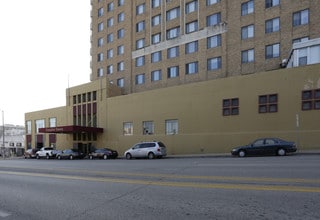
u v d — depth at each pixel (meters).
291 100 28.91
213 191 8.53
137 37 57.56
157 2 54.91
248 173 11.61
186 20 50.03
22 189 10.84
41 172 16.34
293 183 9.07
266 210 6.44
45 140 57.72
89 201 8.29
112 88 48.53
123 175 13.24
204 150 34.44
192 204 7.28
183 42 49.97
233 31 44.22
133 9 58.88
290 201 7.02
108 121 46.47
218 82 34.12
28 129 61.94
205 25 47.56
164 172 13.66
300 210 6.34
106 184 10.88
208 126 34.44
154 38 54.81
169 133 38.22
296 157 20.28
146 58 55.38
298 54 31.14
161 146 32.53
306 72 28.30
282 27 39.75
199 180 10.56
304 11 38.22
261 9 41.81
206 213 6.50
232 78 33.09
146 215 6.62
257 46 41.72
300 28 38.28
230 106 32.94
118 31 61.44
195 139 35.34
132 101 43.16
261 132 30.42
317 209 6.37
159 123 39.34
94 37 66.62
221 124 33.41
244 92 32.00
